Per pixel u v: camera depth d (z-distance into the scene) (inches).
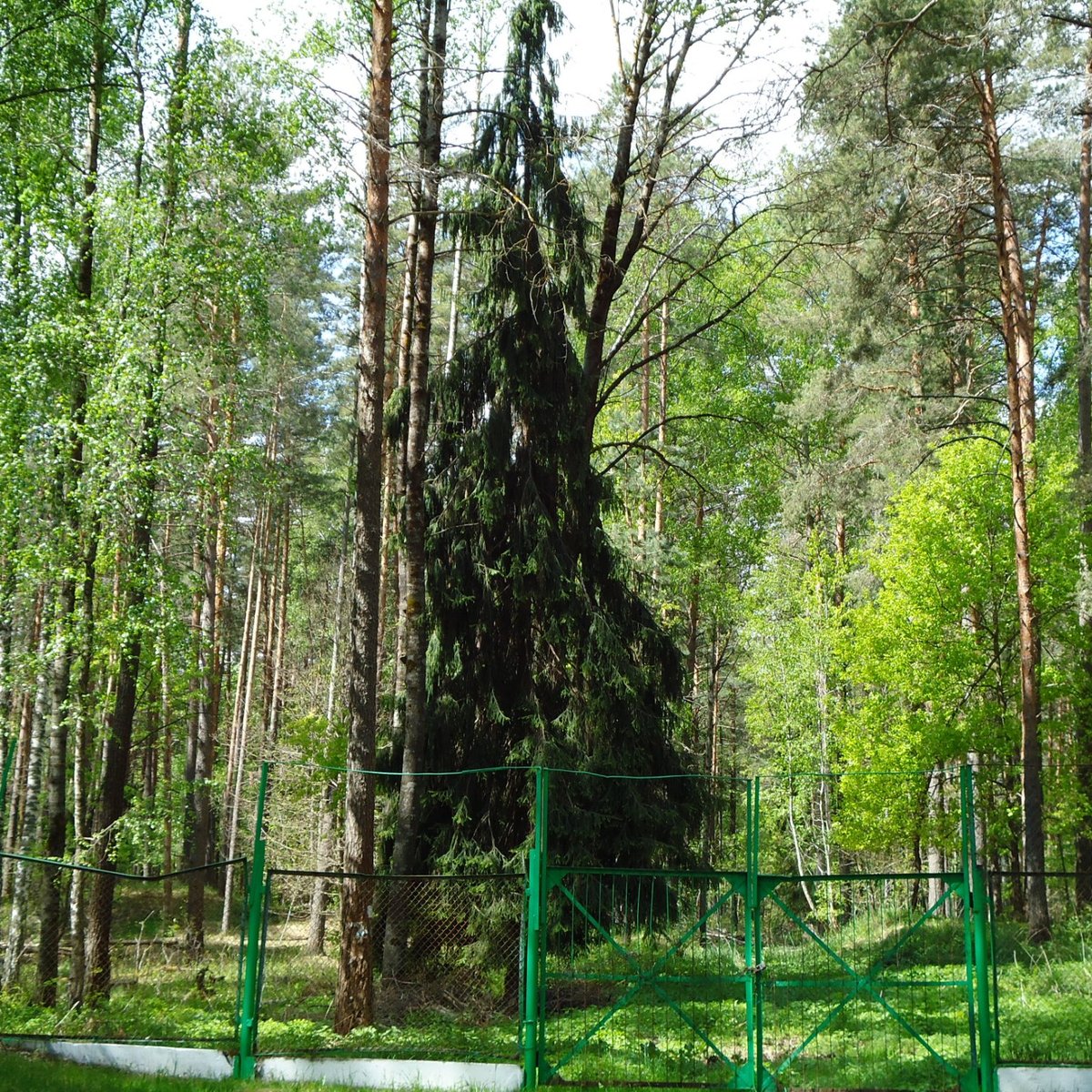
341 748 1044.5
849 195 870.4
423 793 686.5
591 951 621.3
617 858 673.6
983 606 971.3
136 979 676.7
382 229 592.4
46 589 775.1
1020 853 978.1
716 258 911.0
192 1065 412.8
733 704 1806.1
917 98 834.2
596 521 761.0
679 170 860.6
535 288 730.2
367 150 596.4
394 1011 542.6
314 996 628.4
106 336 666.8
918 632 938.1
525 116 748.6
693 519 1539.1
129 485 657.0
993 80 911.7
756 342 1114.1
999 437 1059.9
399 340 995.3
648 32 831.1
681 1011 416.5
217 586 1146.7
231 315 825.5
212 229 717.3
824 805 1175.0
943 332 1047.0
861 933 673.0
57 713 651.5
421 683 685.3
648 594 884.0
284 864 1022.4
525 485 718.5
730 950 531.8
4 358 658.2
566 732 690.2
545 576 698.2
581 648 704.4
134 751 1280.8
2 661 653.3
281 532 1583.4
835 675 1178.6
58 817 642.8
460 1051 417.1
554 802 658.8
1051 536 910.4
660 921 657.6
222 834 1353.3
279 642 1448.1
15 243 694.5
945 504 953.5
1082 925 770.2
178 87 723.4
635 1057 425.4
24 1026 467.2
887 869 1129.4
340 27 676.1
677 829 695.1
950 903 793.6
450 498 743.1
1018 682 928.3
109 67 757.3
